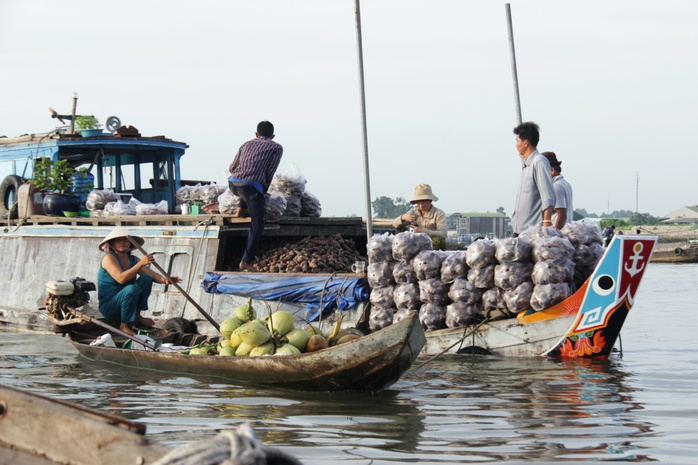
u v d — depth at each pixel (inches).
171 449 90.5
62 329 397.4
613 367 319.6
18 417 104.2
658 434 211.6
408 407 250.4
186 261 439.2
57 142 534.0
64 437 98.2
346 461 187.2
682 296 744.3
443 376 303.4
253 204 420.2
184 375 309.4
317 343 292.8
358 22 400.2
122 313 382.6
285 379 278.4
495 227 3041.3
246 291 402.9
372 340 262.2
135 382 296.2
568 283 343.0
